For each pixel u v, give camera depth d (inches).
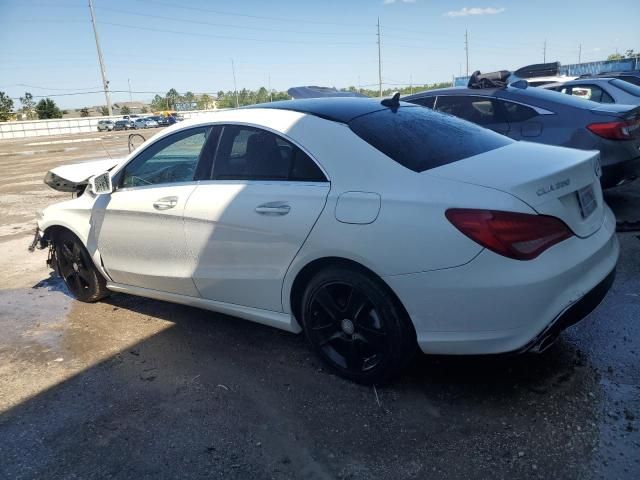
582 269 103.9
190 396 123.1
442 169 109.2
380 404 114.2
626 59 1363.2
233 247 130.9
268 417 113.0
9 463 104.1
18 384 134.3
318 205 114.7
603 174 227.3
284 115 130.6
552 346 131.9
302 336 148.6
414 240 102.2
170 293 154.2
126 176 159.9
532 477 91.1
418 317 105.7
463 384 119.0
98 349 150.3
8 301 194.2
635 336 134.1
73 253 181.5
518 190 98.8
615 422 102.7
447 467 94.9
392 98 143.3
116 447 106.8
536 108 237.9
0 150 1195.3
